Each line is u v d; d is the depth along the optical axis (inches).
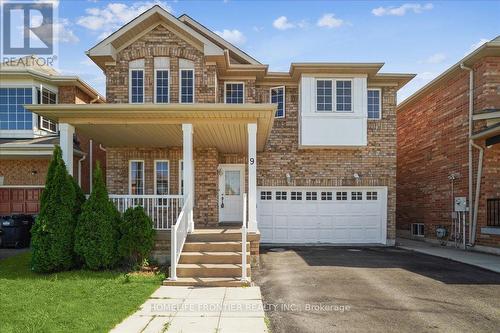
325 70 591.8
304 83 596.4
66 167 386.3
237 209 595.2
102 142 523.8
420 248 566.3
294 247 571.5
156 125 413.7
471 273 371.2
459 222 573.6
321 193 618.2
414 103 743.7
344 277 352.8
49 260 340.5
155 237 378.0
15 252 492.1
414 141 740.7
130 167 553.6
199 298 279.3
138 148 553.0
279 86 623.5
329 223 615.8
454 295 292.5
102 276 332.5
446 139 618.8
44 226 343.0
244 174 596.4
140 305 261.4
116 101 536.1
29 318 225.0
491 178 518.9
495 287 316.2
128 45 542.3
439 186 638.5
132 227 356.5
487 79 523.5
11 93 641.6
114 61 538.6
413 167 742.5
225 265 343.9
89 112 387.5
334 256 479.2
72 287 295.6
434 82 636.1
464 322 235.0
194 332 213.5
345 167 615.8
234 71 586.2
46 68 692.7
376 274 366.0
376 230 617.9
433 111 665.0
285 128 617.3
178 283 316.5
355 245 600.4
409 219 757.3
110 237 351.9
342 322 234.7
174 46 542.0
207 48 529.3
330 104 599.8
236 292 296.5
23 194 613.0
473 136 534.6
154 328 219.0
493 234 500.1
